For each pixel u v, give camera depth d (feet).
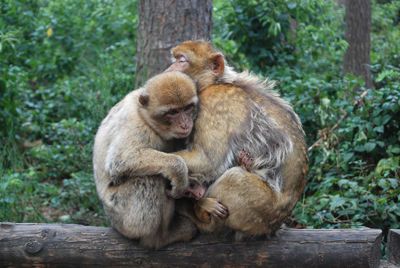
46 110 37.19
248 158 14.64
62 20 41.78
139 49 26.78
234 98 15.39
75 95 37.93
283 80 31.09
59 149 32.12
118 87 32.71
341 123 25.76
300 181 15.26
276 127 15.16
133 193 14.67
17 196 25.71
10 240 14.88
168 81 15.01
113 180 14.93
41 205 28.73
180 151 15.49
